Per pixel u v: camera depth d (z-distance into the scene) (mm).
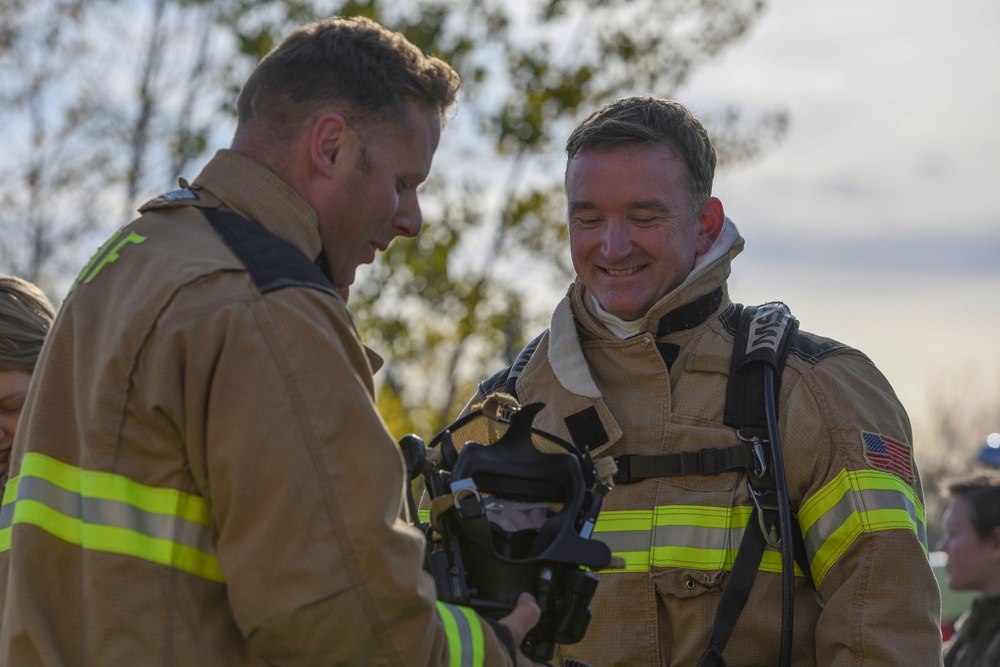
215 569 3041
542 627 3316
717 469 3996
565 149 4340
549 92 16516
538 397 4367
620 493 4090
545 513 3420
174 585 2959
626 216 4113
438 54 16203
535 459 3475
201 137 17422
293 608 2857
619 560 3340
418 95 3402
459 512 3258
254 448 2906
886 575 3766
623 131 4105
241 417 2920
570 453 3508
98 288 3199
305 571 2871
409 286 15984
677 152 4148
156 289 3041
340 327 3119
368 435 2984
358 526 2908
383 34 3395
